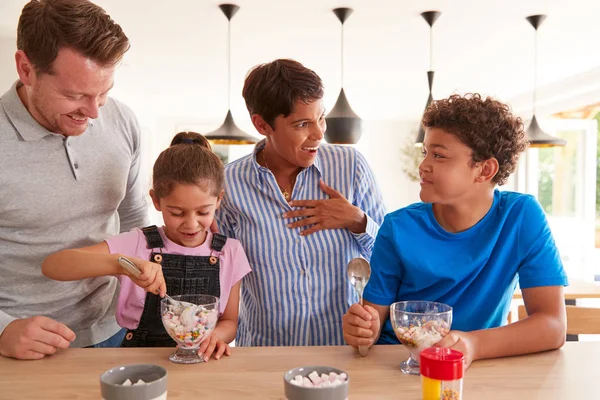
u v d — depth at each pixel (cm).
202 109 813
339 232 159
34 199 134
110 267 120
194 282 145
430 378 87
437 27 409
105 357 113
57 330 115
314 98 139
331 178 162
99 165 144
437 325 104
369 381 101
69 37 111
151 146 857
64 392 95
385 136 927
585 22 400
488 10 373
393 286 140
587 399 93
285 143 145
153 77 591
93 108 122
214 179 137
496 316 134
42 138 133
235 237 162
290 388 82
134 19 392
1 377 101
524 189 688
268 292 158
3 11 363
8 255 137
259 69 147
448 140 123
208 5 363
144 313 141
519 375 104
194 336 109
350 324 117
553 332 117
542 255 128
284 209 157
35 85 119
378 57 499
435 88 646
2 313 120
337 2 357
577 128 624
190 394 94
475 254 131
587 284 360
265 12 376
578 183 634
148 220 179
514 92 680
